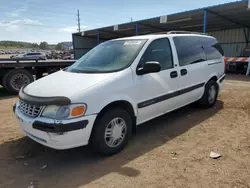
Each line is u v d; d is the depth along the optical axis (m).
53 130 2.60
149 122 4.54
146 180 2.57
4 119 4.91
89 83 2.94
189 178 2.59
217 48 5.70
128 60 3.45
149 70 3.32
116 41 4.16
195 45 4.84
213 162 2.94
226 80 10.82
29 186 2.52
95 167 2.89
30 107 2.88
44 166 2.94
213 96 5.48
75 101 2.67
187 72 4.38
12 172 2.82
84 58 4.11
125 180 2.58
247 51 16.47
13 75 7.82
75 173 2.77
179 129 4.14
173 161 2.98
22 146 3.55
